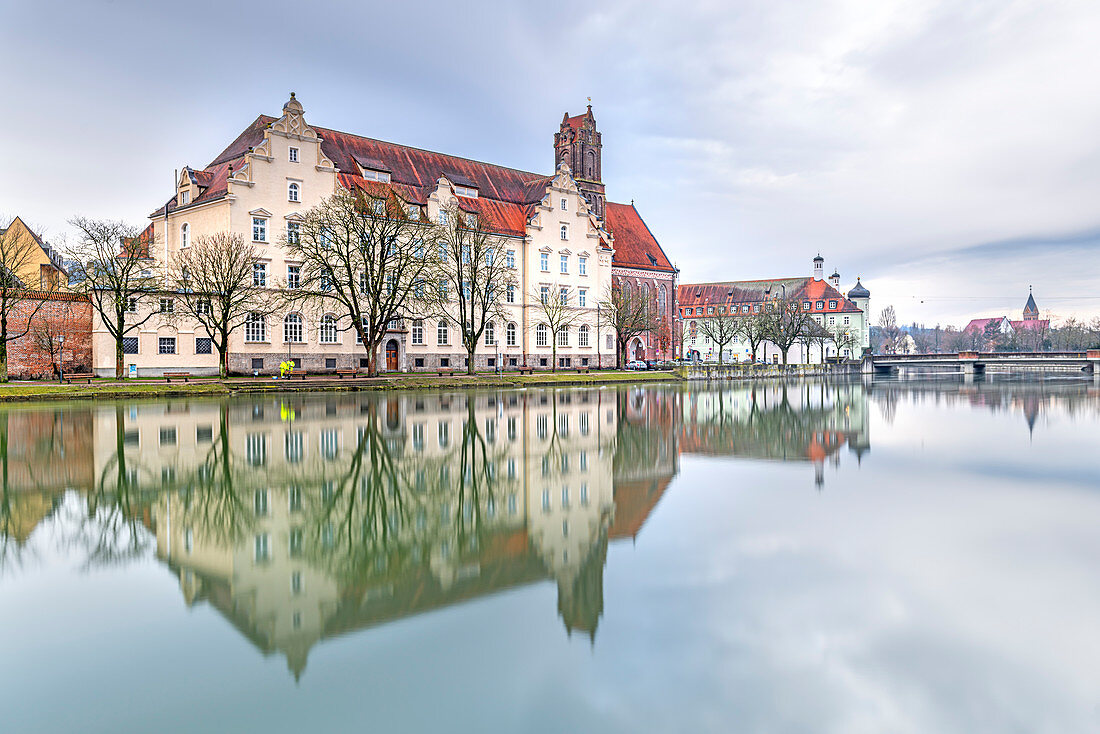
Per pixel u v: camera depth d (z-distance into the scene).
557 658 7.78
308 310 66.06
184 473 18.31
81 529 12.99
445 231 70.88
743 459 21.73
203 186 67.38
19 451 21.86
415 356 75.25
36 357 57.06
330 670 7.52
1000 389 67.06
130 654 7.88
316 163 67.81
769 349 159.25
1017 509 14.82
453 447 23.31
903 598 9.54
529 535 12.75
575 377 70.88
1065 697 6.89
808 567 10.88
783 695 6.95
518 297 85.56
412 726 6.41
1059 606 9.20
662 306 112.06
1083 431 29.83
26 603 9.39
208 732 6.28
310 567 10.95
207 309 60.06
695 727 6.40
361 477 18.00
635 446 24.39
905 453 23.17
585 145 101.50
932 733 6.28
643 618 8.90
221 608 9.27
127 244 56.12
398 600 9.57
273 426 28.88
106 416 32.88
